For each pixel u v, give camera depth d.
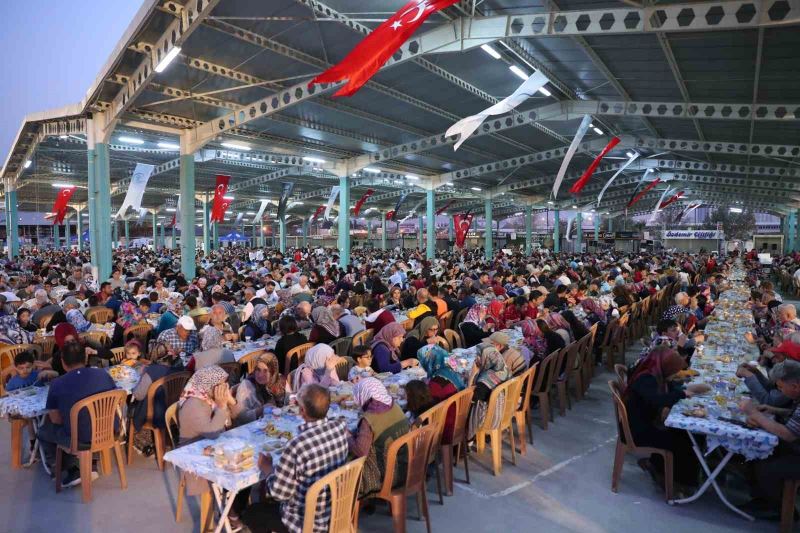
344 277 16.03
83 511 4.47
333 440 3.38
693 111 14.16
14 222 27.84
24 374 5.64
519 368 6.09
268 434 4.15
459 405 4.89
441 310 9.94
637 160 25.47
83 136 17.83
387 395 4.16
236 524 4.17
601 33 9.02
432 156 24.23
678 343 7.14
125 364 6.29
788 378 4.12
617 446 4.92
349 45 11.52
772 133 17.03
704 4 8.32
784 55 10.55
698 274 20.36
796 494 4.41
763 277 19.31
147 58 11.18
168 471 5.23
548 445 6.02
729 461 4.85
